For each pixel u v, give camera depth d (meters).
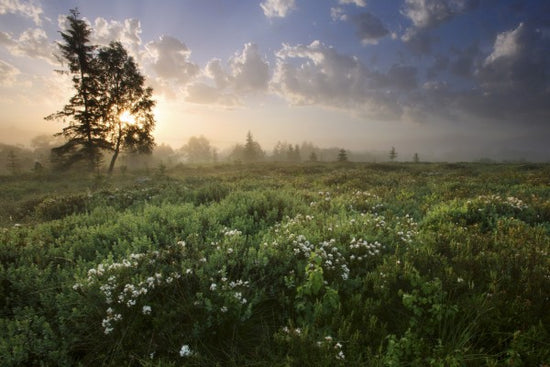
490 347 3.20
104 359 3.12
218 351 3.36
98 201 11.48
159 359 3.01
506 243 5.67
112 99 35.22
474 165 30.70
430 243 5.70
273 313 3.95
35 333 3.28
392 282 4.30
